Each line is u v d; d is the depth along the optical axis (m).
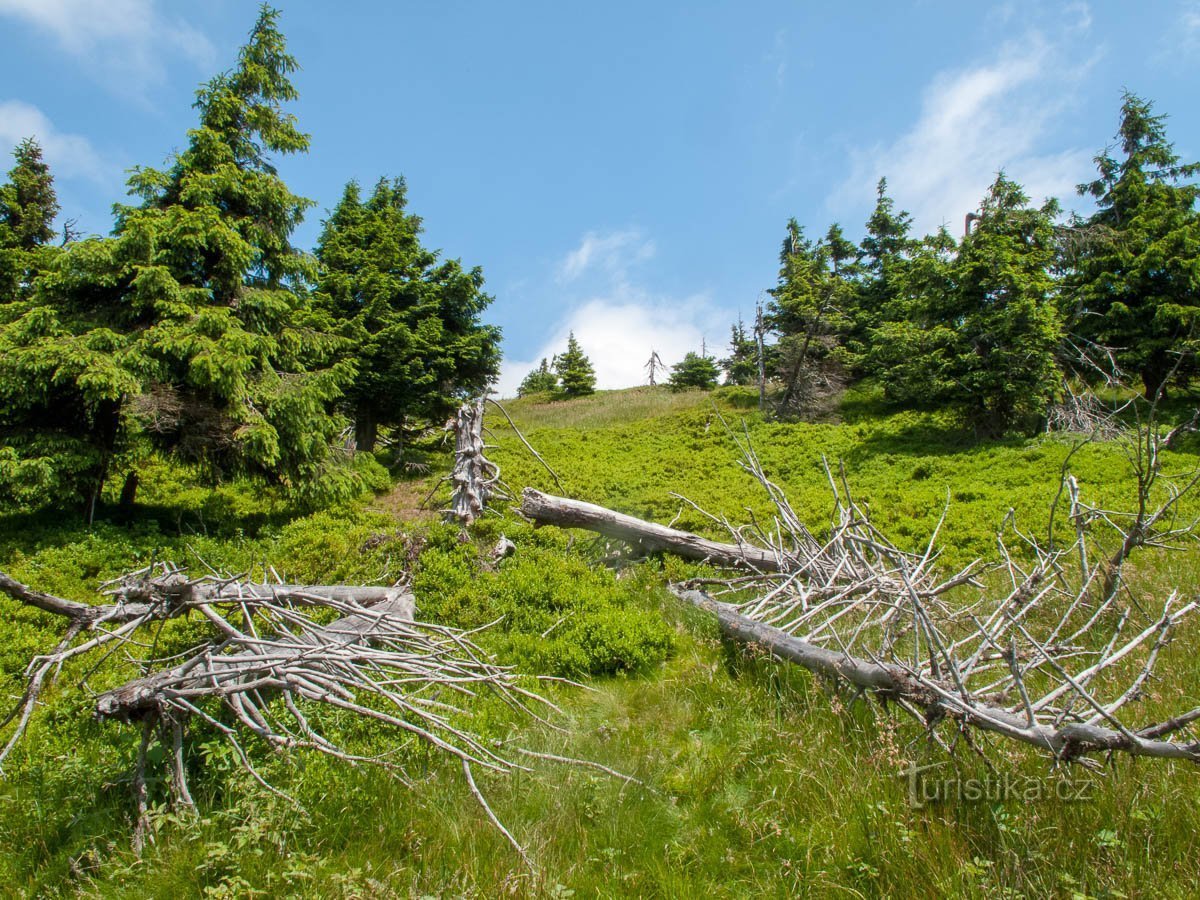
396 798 3.88
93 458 10.95
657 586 8.30
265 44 13.77
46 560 8.99
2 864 3.43
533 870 3.28
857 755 4.05
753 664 5.74
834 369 30.06
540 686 5.73
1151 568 7.83
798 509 13.81
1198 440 16.23
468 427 10.80
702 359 44.66
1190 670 4.96
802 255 35.28
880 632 6.11
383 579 8.16
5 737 4.74
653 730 4.93
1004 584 7.80
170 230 11.88
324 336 14.39
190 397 11.80
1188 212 23.48
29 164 16.97
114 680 5.67
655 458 22.41
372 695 4.78
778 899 3.10
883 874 3.13
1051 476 14.92
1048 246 22.38
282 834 3.44
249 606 4.86
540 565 8.74
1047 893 2.87
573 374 44.56
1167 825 3.19
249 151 13.72
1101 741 3.25
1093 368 22.14
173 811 3.65
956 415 21.86
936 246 23.72
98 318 11.69
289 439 12.62
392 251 22.52
